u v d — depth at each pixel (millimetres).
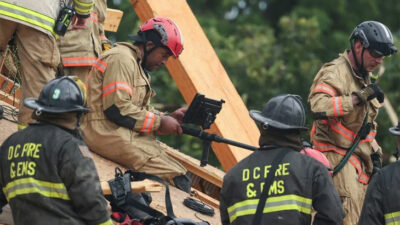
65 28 19516
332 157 21422
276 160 15094
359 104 20906
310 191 14875
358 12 61688
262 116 15562
